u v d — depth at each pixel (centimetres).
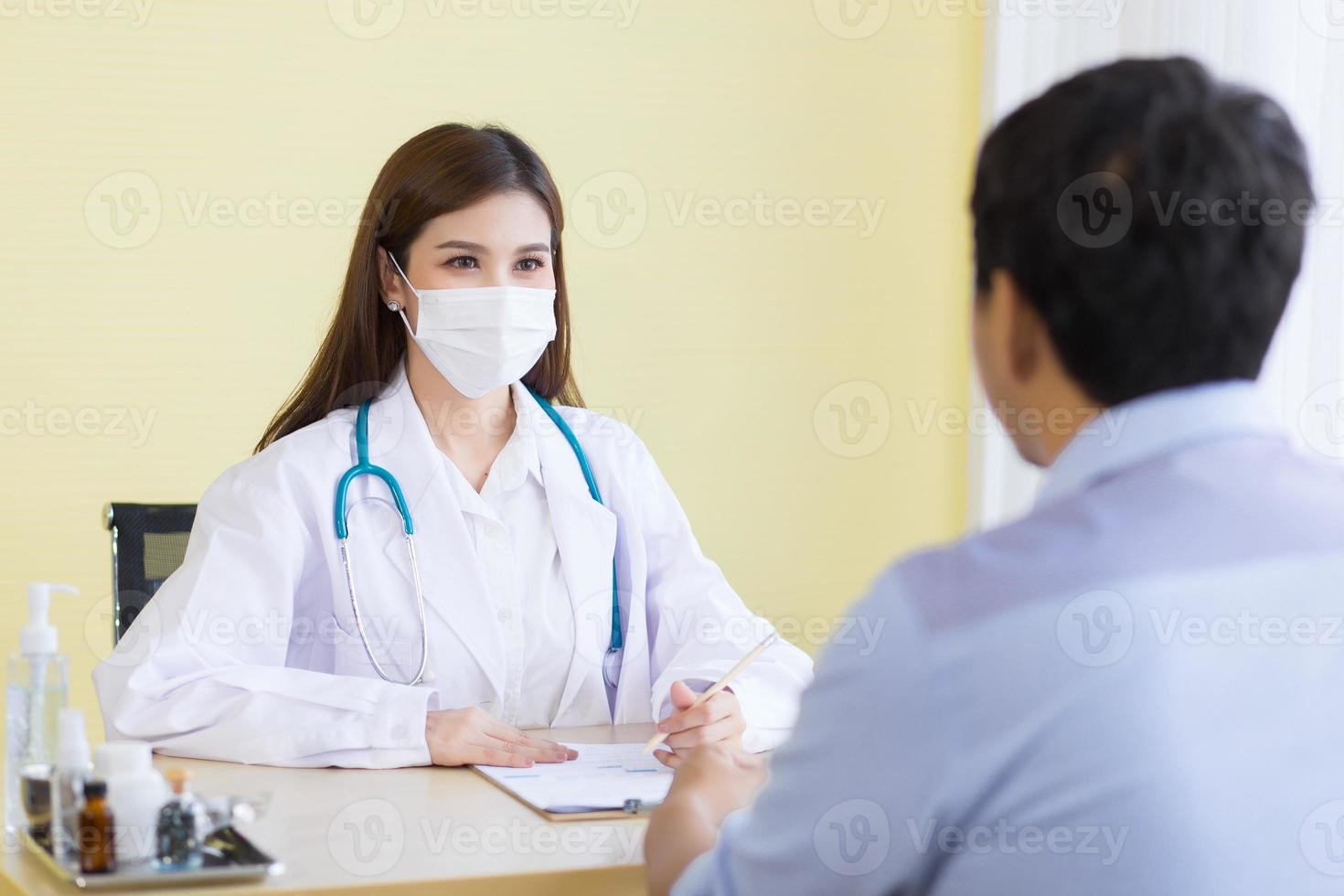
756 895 84
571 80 306
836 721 79
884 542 338
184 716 150
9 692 125
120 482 280
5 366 272
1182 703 74
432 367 184
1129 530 77
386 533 175
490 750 146
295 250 289
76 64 273
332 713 148
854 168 330
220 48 282
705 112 317
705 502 322
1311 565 77
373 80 291
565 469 187
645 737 166
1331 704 77
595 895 111
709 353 321
